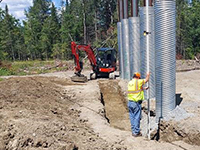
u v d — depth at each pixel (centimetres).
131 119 769
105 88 1541
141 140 725
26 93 1109
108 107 1277
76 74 1625
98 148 610
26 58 5894
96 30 4697
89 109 1020
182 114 894
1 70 2348
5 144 573
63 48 4859
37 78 1698
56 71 2481
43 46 5281
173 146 729
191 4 5116
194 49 4534
